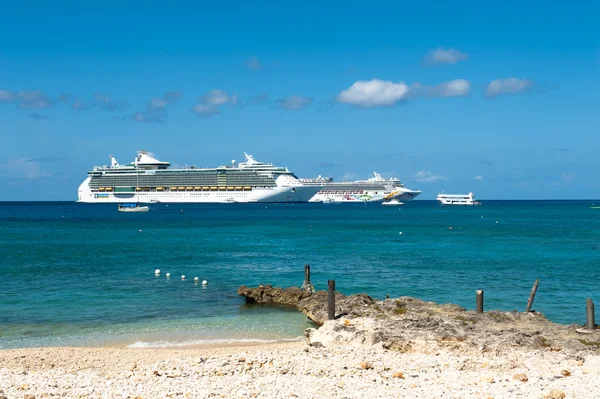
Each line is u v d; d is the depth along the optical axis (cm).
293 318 2923
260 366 1783
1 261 5050
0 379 1608
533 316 2433
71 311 3059
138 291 3650
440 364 1786
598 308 3173
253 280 4103
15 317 2909
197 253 5756
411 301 2723
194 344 2402
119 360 2031
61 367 1914
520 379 1588
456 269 4594
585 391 1472
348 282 4009
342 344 2158
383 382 1565
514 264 4891
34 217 14300
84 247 6322
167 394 1418
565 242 6962
